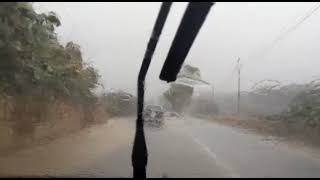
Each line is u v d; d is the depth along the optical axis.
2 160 13.53
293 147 22.69
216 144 23.52
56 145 19.27
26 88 18.11
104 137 24.97
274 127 36.34
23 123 17.95
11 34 15.08
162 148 19.77
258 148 21.55
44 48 19.39
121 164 13.59
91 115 38.31
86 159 14.93
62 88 24.06
